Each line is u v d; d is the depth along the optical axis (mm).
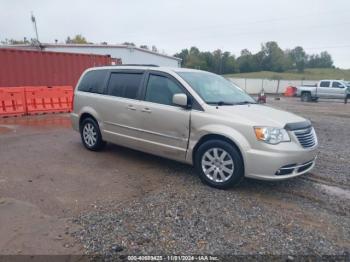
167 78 5418
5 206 4035
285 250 3207
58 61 14711
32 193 4484
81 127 6977
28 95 12352
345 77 80438
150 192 4590
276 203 4316
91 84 6773
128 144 5961
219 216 3879
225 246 3252
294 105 23047
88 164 5906
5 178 5070
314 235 3506
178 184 4930
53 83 14617
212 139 4789
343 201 4453
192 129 4922
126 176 5273
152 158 6332
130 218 3775
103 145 6777
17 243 3227
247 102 5535
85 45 28078
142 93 5672
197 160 4945
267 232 3543
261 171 4379
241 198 4434
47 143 7570
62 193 4508
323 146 7973
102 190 4645
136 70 5930
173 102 5004
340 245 3326
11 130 9227
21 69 13391
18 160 6102
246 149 4422
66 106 13531
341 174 5629
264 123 4438
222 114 4707
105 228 3541
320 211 4117
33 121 10984
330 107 21688
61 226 3568
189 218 3807
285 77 75312
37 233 3418
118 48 29328
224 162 4648
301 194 4660
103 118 6359
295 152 4430
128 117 5820
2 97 11641
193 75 5582
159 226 3604
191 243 3291
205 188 4773
